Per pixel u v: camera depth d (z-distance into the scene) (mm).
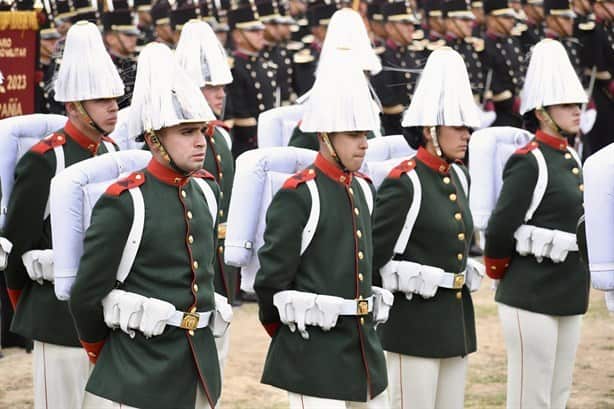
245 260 13594
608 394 18656
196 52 17000
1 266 13758
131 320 11133
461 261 14008
